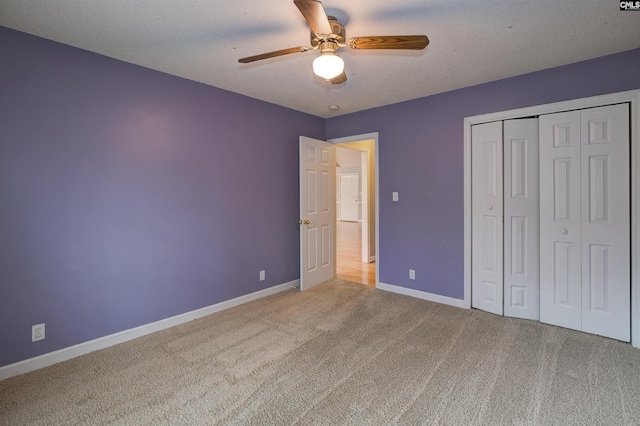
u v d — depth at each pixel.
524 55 2.50
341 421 1.69
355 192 11.96
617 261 2.54
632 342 2.47
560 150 2.77
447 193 3.42
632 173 2.44
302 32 2.14
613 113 2.52
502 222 3.09
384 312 3.23
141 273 2.73
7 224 2.10
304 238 3.99
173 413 1.76
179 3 1.80
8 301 2.11
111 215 2.54
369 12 1.91
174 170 2.92
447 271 3.46
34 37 2.16
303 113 4.19
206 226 3.18
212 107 3.19
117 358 2.35
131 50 2.39
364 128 4.09
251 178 3.59
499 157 3.08
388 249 3.93
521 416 1.71
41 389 1.98
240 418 1.72
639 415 1.71
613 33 2.17
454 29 2.11
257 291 3.68
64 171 2.31
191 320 3.05
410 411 1.76
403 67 2.72
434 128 3.48
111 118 2.52
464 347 2.47
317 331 2.79
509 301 3.09
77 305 2.39
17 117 2.11
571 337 2.62
